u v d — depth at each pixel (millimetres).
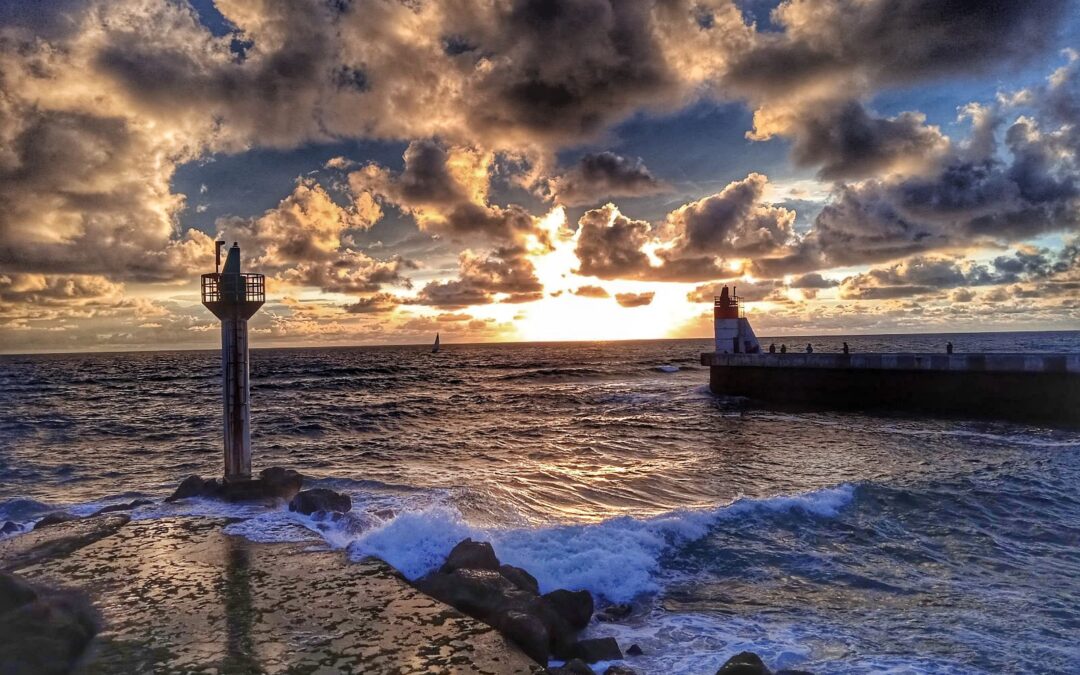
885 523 11953
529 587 8242
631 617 8266
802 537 11258
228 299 12625
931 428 24766
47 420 30203
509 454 20469
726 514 11992
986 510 12711
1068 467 16656
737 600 8773
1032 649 7062
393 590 7594
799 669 6527
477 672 5602
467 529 9883
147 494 14852
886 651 7070
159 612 6840
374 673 5535
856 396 30531
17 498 14477
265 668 5578
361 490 14438
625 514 12898
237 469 12852
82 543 9391
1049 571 9648
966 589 8969
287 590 7555
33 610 5945
